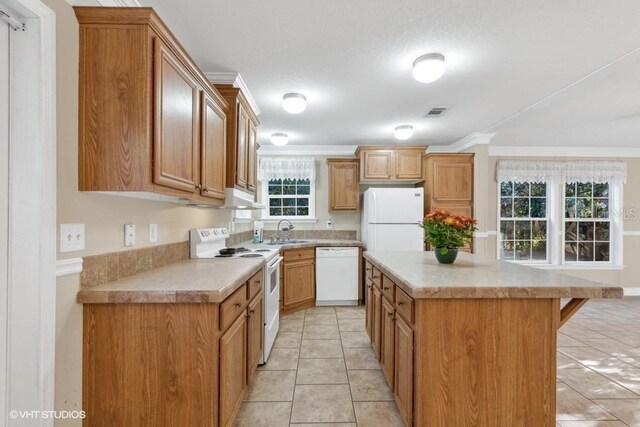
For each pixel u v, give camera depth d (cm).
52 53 113
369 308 263
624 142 441
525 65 217
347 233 471
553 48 195
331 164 445
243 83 248
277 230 462
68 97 121
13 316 108
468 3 156
